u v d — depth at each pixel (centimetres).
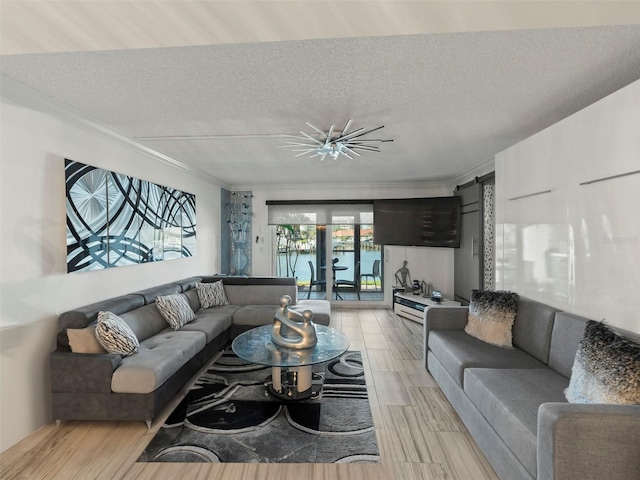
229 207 623
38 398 226
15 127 213
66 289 252
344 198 616
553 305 246
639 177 177
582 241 216
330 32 119
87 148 276
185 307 355
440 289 605
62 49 128
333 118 272
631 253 182
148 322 307
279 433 223
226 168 469
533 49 172
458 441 215
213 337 342
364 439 217
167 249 399
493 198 426
